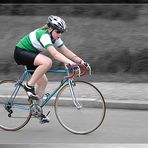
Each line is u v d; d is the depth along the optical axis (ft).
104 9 98.43
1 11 103.04
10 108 47.26
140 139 43.65
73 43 87.56
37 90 46.34
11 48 88.22
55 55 43.57
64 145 41.52
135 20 94.68
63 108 47.01
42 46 44.93
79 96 45.98
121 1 101.65
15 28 95.40
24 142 42.57
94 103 45.83
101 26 92.79
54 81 74.84
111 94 63.10
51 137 44.34
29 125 49.26
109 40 87.20
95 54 83.71
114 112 56.39
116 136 44.75
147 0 101.04
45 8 101.65
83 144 41.83
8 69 83.05
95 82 73.67
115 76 77.61
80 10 99.50
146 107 57.77
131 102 58.23
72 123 46.09
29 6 102.42
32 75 44.86
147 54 81.56
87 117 45.80
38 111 46.16
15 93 47.26
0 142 42.55
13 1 106.42
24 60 45.19
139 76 77.61
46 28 45.03
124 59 81.71
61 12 100.37
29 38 45.01
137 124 49.98
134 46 84.07
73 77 45.34
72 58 45.78
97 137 44.45
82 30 91.81
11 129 47.26
